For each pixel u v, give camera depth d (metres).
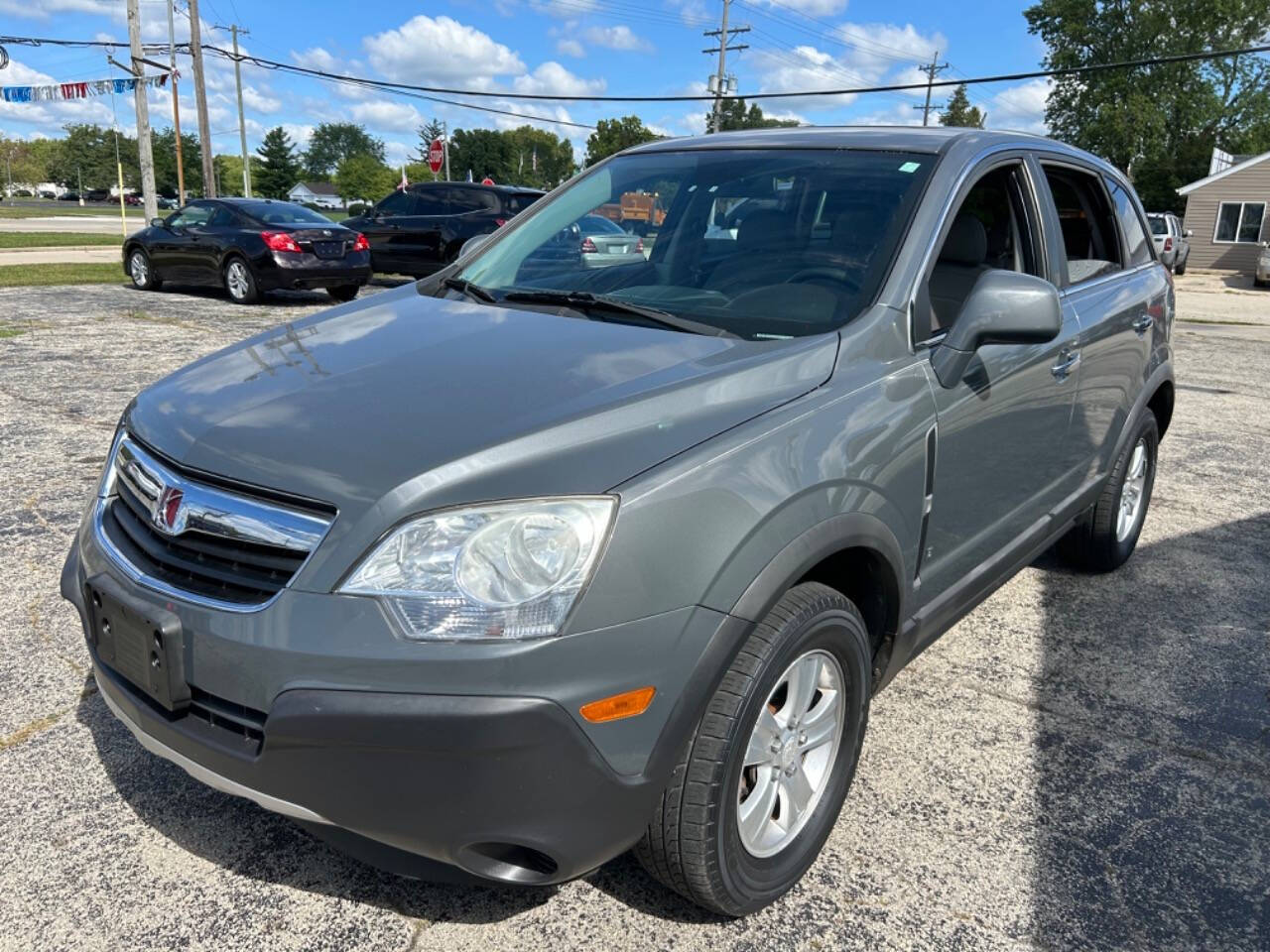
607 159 3.80
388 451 1.97
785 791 2.33
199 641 1.94
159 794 2.69
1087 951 2.24
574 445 1.95
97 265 18.64
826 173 3.08
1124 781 2.91
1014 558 3.31
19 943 2.15
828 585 2.60
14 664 3.32
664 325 2.68
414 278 16.88
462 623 1.78
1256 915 2.38
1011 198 3.34
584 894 2.36
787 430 2.18
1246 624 4.05
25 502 4.83
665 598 1.89
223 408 2.26
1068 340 3.35
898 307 2.61
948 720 3.23
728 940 2.23
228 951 2.15
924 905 2.37
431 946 2.18
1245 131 52.38
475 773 1.77
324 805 1.85
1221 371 10.52
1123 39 51.47
